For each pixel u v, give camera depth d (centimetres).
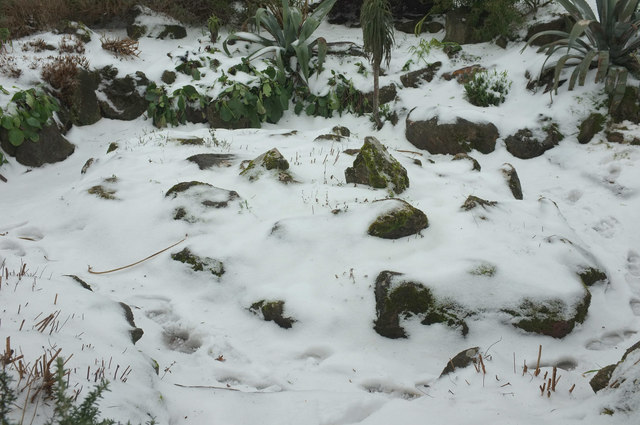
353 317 407
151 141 706
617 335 414
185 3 1009
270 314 412
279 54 871
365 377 355
